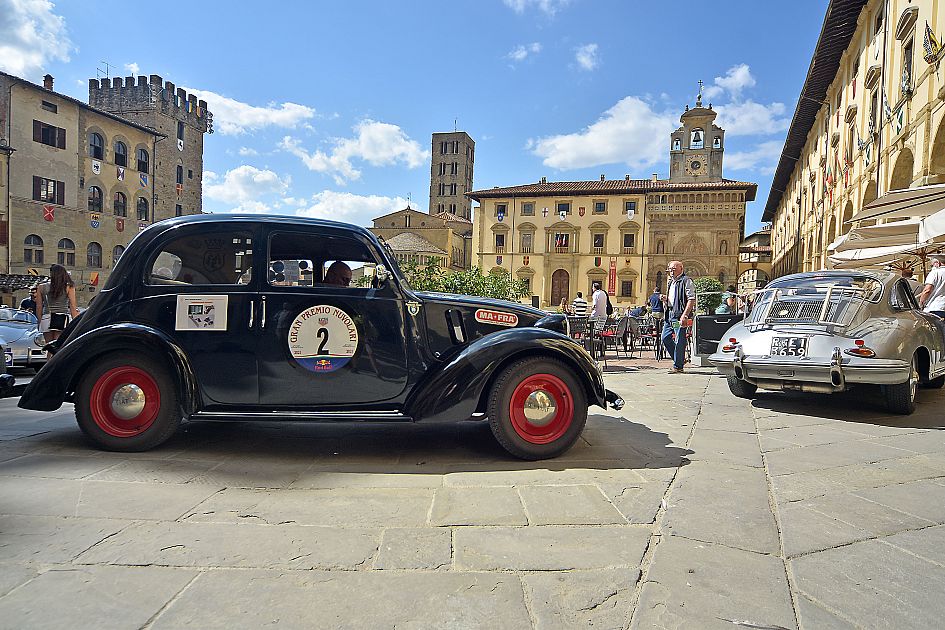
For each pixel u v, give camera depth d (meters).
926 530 2.66
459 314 4.18
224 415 3.80
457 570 2.21
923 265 11.95
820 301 5.94
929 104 13.23
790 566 2.29
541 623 1.85
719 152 60.06
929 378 5.85
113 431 3.83
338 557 2.31
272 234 3.96
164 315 3.84
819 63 24.12
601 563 2.29
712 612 1.92
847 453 4.06
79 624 1.79
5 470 3.38
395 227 71.19
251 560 2.26
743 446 4.25
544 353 3.88
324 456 3.88
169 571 2.16
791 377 5.64
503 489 3.20
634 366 10.13
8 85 33.62
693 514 2.83
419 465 3.70
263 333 3.88
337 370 3.93
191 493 3.05
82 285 37.97
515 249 60.50
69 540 2.41
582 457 3.92
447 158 90.19
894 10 16.34
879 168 17.84
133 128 42.66
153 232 3.95
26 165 34.69
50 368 3.73
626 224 57.19
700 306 36.25
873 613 1.94
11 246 33.81
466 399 3.77
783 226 48.78
